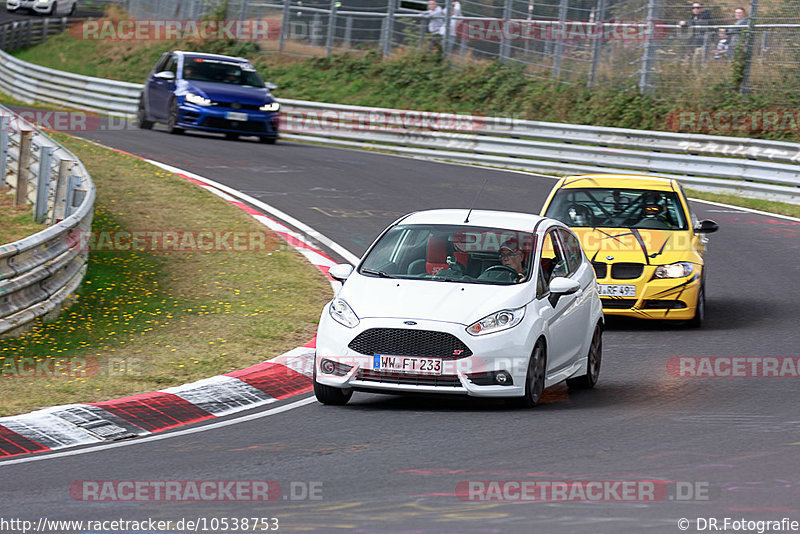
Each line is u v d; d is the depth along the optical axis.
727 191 84.31
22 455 27.70
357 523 20.73
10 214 55.91
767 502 22.08
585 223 48.28
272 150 94.06
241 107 96.00
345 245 59.88
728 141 85.31
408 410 32.38
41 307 43.41
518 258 34.50
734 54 103.50
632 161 89.12
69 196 51.94
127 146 87.62
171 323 43.97
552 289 33.69
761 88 102.06
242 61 102.19
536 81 119.00
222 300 47.88
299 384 36.16
